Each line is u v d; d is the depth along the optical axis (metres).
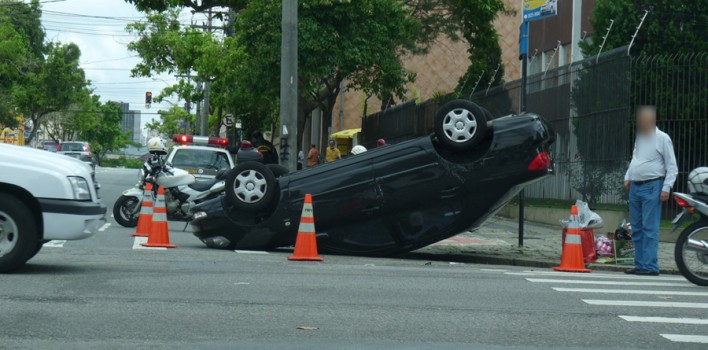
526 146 15.32
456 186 15.54
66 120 119.31
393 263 14.97
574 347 7.68
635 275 14.01
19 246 11.15
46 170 11.38
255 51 36.50
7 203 11.10
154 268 12.26
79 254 14.12
